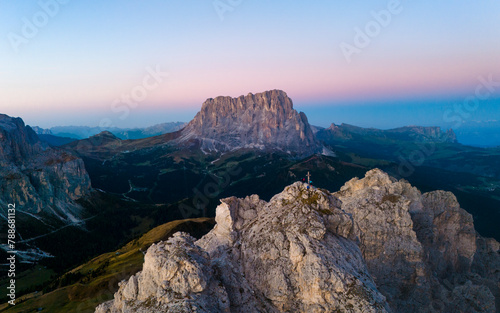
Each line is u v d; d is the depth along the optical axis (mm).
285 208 79562
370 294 61156
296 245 67500
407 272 99000
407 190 125625
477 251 134375
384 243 102500
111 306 67312
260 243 73000
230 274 66438
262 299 65312
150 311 53812
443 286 106125
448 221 124312
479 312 98250
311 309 61438
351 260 68500
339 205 81062
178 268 57312
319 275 62625
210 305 56000
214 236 84312
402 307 94500
